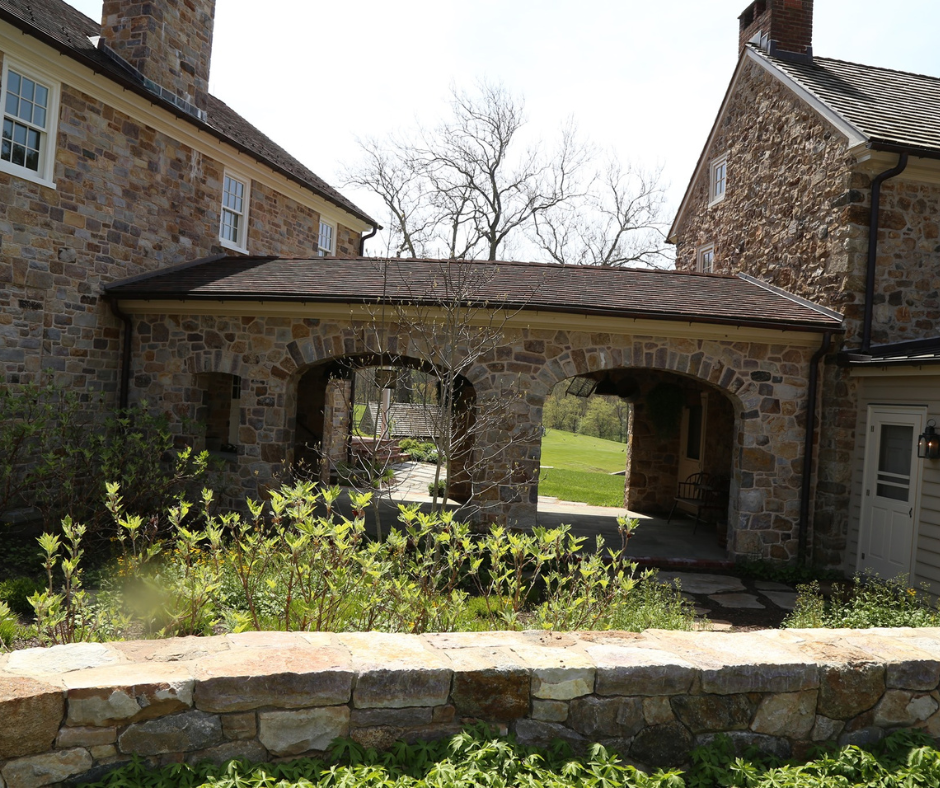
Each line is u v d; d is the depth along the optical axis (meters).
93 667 3.03
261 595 5.50
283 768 2.95
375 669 3.16
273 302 9.93
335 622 4.79
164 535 9.26
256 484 10.27
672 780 3.13
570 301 9.44
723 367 9.79
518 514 9.58
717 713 3.43
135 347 10.83
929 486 8.39
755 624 7.29
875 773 3.35
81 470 9.58
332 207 17.27
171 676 2.94
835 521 9.66
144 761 2.88
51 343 10.03
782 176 11.88
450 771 2.95
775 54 12.80
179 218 12.29
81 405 10.50
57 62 9.69
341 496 13.64
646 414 14.56
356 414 20.81
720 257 14.33
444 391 7.76
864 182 9.95
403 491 15.12
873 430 9.37
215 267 11.88
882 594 7.56
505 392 9.60
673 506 13.21
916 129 10.17
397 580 4.89
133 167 11.26
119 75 10.42
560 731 3.29
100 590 6.50
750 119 13.15
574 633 3.89
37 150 9.76
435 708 3.20
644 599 6.50
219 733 2.97
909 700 3.68
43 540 4.41
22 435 8.80
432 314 9.48
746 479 9.80
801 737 3.54
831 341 9.88
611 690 3.35
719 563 9.82
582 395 14.55
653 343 9.74
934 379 8.39
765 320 9.44
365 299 9.39
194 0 12.52
